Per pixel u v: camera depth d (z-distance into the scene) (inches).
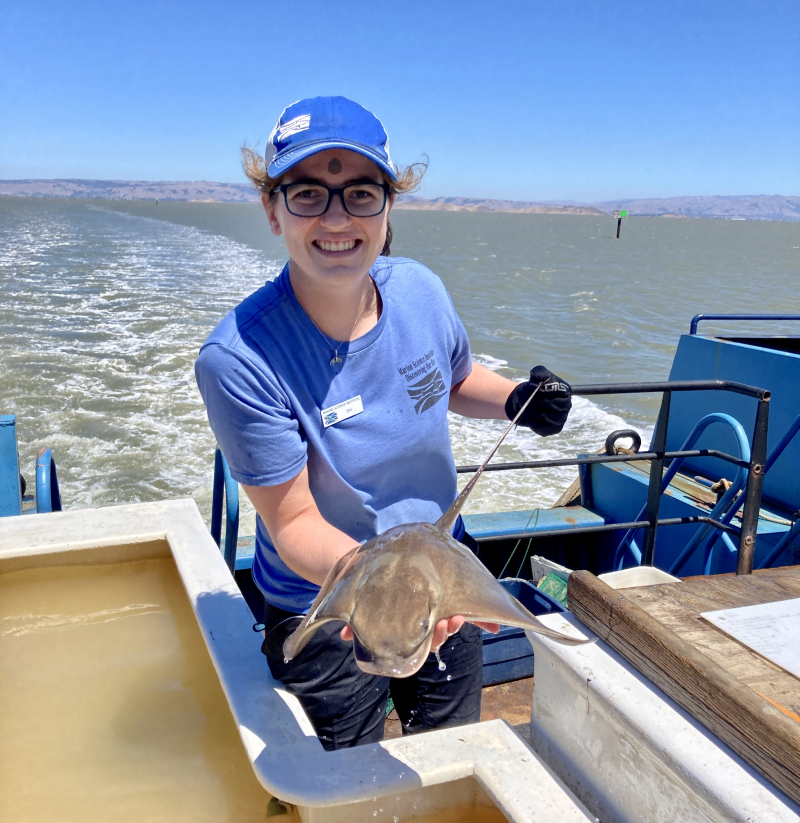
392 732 126.3
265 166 75.6
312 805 63.8
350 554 66.2
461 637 85.5
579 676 69.3
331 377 76.4
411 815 67.1
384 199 72.0
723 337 235.3
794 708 57.0
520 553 219.9
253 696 78.7
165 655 98.7
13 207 7258.9
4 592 111.4
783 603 73.6
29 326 762.2
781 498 203.9
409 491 86.0
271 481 73.3
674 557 206.2
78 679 93.5
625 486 221.0
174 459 416.2
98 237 2509.8
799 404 195.9
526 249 3019.2
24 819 71.7
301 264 72.2
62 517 122.6
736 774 55.2
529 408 91.0
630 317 1053.8
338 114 69.1
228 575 104.3
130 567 117.4
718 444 220.4
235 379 70.8
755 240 6122.1
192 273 1370.6
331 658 77.7
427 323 83.6
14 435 159.8
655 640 65.5
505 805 62.3
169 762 79.5
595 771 71.0
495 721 73.6
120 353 649.0
